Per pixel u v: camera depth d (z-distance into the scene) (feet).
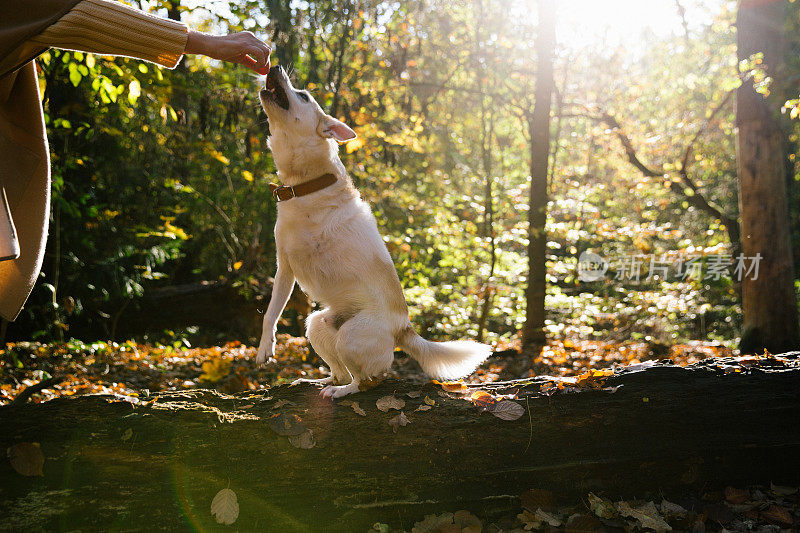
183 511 8.20
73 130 29.45
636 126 48.03
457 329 44.62
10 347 24.17
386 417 9.25
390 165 38.55
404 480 8.96
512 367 25.96
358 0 34.78
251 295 36.88
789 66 28.84
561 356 28.17
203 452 8.42
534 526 8.70
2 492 7.69
